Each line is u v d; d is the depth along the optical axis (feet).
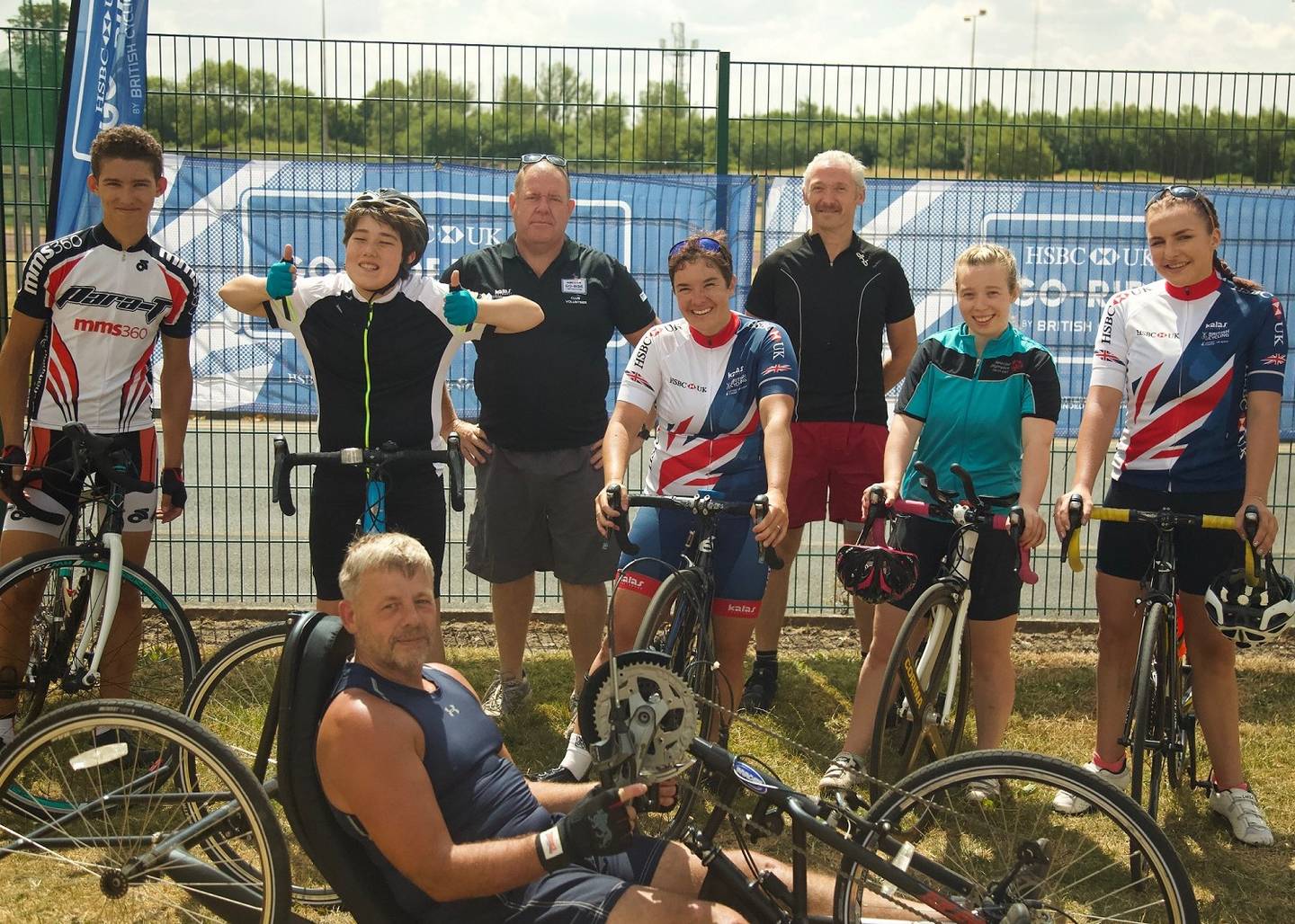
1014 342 13.29
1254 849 12.65
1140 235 22.33
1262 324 12.42
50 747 12.26
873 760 12.46
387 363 12.76
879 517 12.92
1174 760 13.58
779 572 16.49
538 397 14.66
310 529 13.34
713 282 12.54
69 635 13.29
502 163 21.80
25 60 19.03
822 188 15.87
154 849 9.64
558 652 18.53
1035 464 12.90
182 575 22.15
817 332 16.11
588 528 15.01
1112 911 11.30
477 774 8.75
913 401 13.71
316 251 21.63
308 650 8.49
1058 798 12.24
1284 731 15.67
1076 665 18.33
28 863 11.46
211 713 12.76
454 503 12.00
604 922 8.34
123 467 12.91
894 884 8.75
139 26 17.72
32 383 13.89
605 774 8.84
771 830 9.23
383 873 8.58
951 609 12.98
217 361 21.49
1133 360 12.99
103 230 13.60
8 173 19.10
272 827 9.11
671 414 13.12
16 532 13.74
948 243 22.11
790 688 17.22
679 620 11.90
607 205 21.36
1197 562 12.82
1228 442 12.72
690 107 21.95
